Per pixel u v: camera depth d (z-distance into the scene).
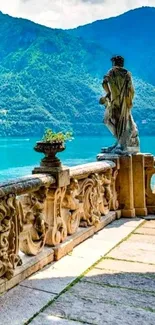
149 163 6.35
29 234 3.68
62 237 4.25
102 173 5.68
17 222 3.34
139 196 6.30
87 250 4.41
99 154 6.24
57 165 4.07
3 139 68.38
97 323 2.74
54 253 4.03
